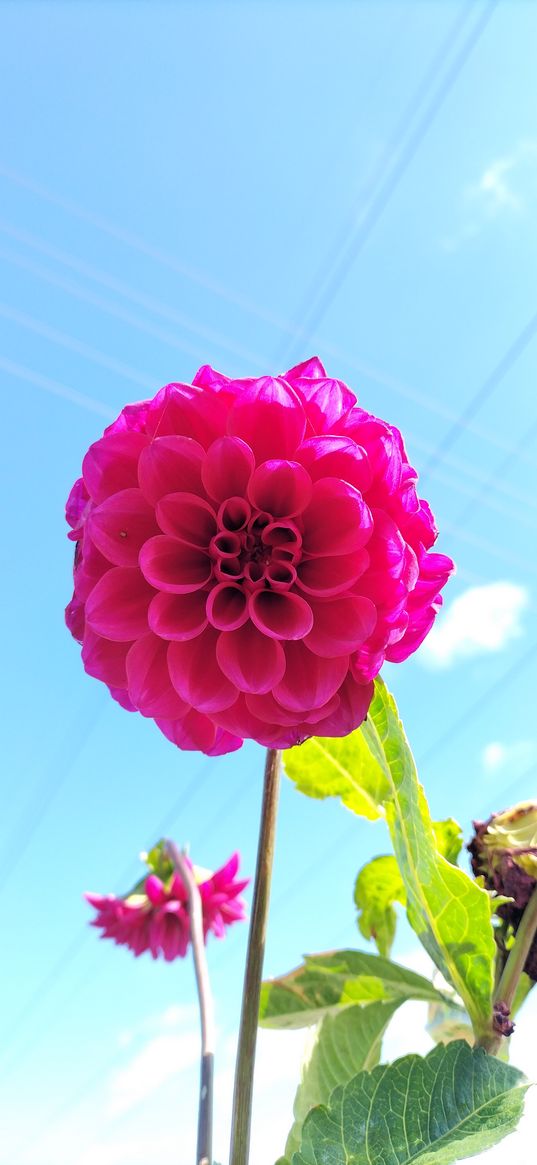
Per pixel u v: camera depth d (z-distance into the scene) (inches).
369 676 7.8
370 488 8.1
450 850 10.1
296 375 8.7
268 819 8.1
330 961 10.8
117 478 8.2
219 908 20.9
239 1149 6.9
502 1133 6.6
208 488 7.9
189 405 8.0
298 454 7.9
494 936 8.7
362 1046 9.7
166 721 8.2
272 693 7.9
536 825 8.8
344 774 11.4
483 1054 7.3
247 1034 7.3
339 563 7.9
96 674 8.3
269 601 8.4
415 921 8.6
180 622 8.1
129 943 21.0
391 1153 6.9
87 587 8.3
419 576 8.3
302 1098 9.4
